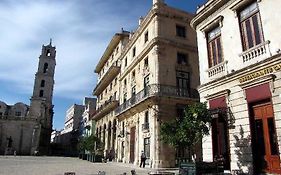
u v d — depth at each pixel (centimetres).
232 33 1379
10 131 6147
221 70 1434
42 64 7569
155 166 2189
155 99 2342
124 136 3183
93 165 2403
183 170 1149
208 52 1588
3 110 7356
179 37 2709
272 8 1166
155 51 2559
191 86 2622
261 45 1184
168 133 1344
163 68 2525
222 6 1470
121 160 3216
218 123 1445
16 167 1903
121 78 3672
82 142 4425
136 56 3123
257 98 1177
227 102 1337
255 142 1191
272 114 1123
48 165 2234
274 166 1091
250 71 1208
